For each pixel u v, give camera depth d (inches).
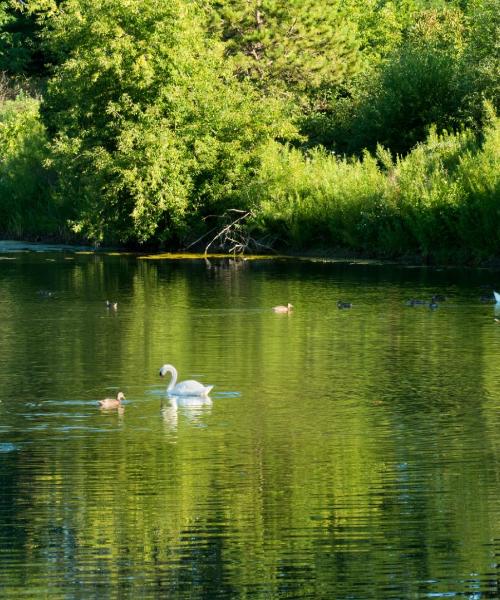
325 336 1143.6
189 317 1282.0
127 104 2074.3
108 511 600.4
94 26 2074.3
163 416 805.9
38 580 517.3
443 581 513.3
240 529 574.9
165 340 1124.5
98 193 2092.8
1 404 844.6
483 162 1822.1
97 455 702.5
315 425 780.0
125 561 536.1
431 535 564.7
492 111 1968.5
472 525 576.1
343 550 547.2
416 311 1314.0
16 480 651.5
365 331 1175.0
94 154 2074.3
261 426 777.6
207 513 597.0
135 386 909.8
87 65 2081.7
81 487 639.8
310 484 643.5
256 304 1385.3
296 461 688.4
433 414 812.0
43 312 1331.2
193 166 2086.6
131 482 647.1
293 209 2041.1
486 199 1788.9
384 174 2001.7
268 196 2076.8
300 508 602.5
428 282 1595.7
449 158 1951.3
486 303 1375.5
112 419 798.5
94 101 2117.4
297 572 523.5
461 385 910.4
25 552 547.5
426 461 689.0
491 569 524.4
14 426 776.3
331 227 1995.6
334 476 659.4
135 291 1531.7
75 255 2097.7
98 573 523.5
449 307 1344.7
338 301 1406.3
